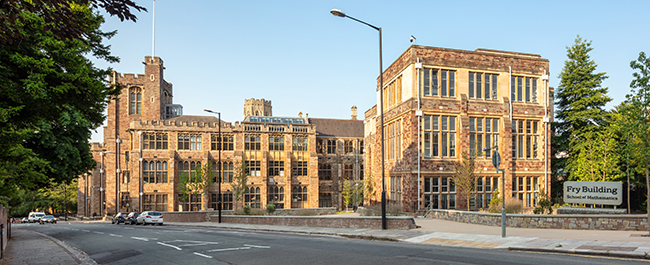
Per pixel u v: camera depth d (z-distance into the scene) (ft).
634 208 122.62
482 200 100.68
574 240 42.91
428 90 99.66
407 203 97.96
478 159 101.04
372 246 44.11
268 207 133.80
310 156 204.95
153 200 175.42
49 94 28.60
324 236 61.62
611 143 100.48
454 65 100.73
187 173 181.47
